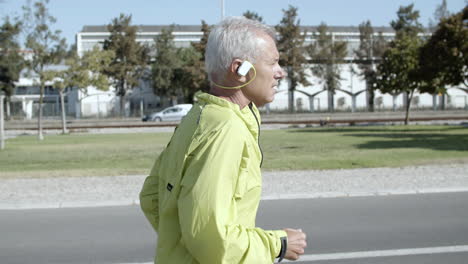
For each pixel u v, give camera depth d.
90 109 64.19
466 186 9.54
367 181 10.31
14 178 11.61
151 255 5.91
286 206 8.31
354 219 7.39
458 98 66.44
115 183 10.67
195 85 60.19
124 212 8.07
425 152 16.38
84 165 14.64
